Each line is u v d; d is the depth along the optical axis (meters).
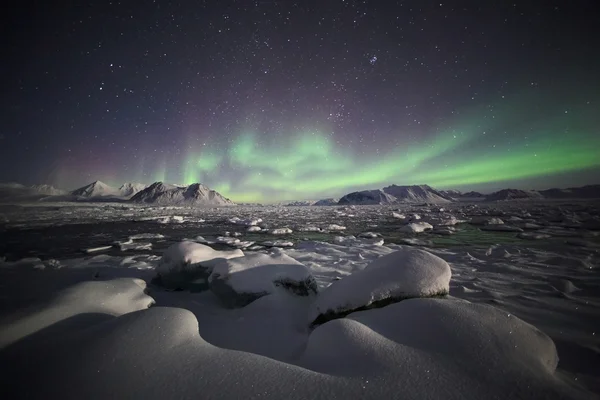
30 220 26.86
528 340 1.75
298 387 1.34
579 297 4.10
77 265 7.27
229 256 5.12
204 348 1.66
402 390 1.34
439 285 2.91
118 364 1.51
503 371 1.48
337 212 41.97
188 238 13.54
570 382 1.85
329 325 2.01
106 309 2.63
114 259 8.05
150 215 36.47
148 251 9.88
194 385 1.35
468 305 2.12
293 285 3.84
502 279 5.20
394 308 2.32
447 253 8.12
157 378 1.40
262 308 3.36
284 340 2.68
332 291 2.95
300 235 14.67
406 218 26.50
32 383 1.48
